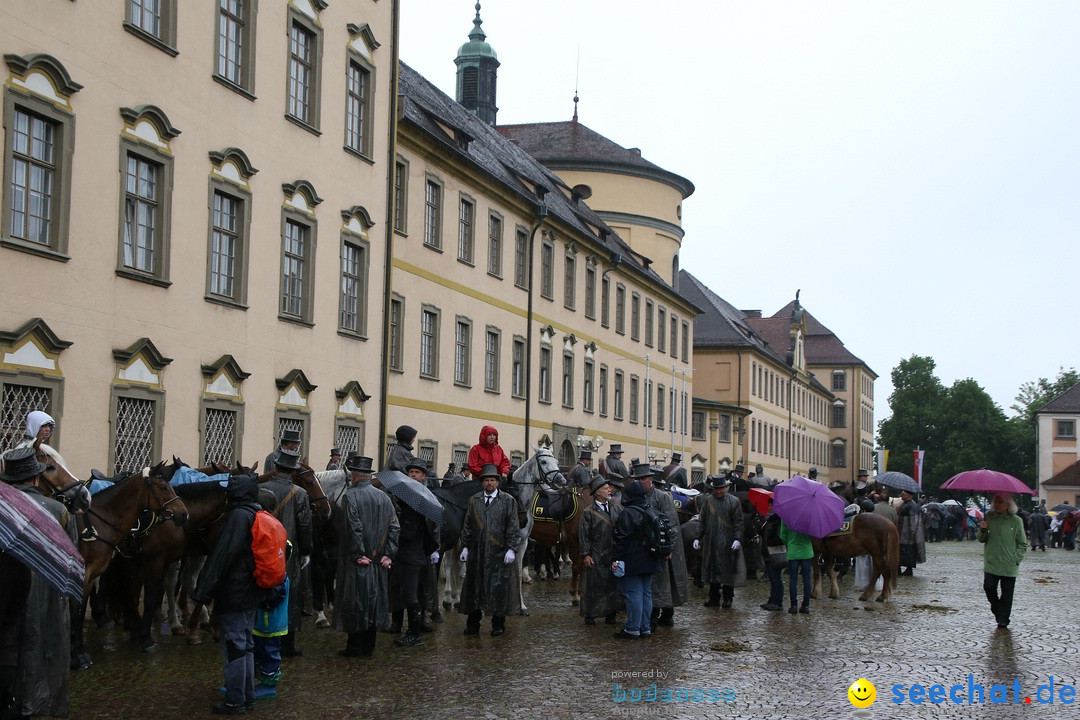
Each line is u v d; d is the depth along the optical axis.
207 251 21.59
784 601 21.67
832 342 134.88
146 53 19.86
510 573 15.67
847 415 132.38
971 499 71.75
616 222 63.12
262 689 11.47
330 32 26.25
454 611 18.64
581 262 48.38
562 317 45.84
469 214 36.84
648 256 64.00
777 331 111.00
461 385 35.88
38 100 17.30
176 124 20.66
